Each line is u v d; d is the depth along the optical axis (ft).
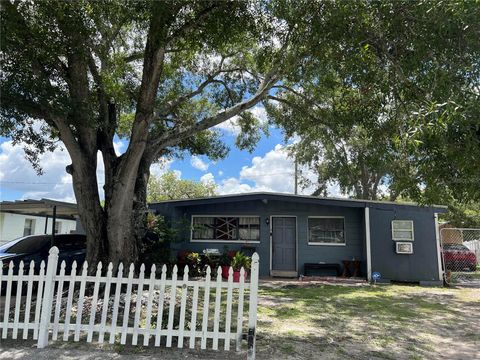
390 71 18.22
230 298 16.96
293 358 16.44
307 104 40.86
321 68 24.54
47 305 17.38
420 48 16.20
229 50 41.14
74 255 37.04
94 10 20.77
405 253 44.45
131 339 18.15
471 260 51.60
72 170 26.76
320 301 30.73
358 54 19.27
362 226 47.55
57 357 15.87
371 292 36.55
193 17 22.99
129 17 21.85
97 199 26.71
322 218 49.78
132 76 34.83
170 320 17.07
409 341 19.81
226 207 51.88
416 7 15.47
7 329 17.80
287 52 24.32
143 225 28.94
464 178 14.85
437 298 33.71
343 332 21.16
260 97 32.86
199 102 46.50
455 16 13.89
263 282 43.11
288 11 20.53
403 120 17.89
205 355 16.39
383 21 17.66
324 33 19.94
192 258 45.68
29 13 19.86
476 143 12.96
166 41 23.38
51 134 29.48
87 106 24.18
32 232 69.92
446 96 14.14
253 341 15.99
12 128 24.23
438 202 16.78
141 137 25.77
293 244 49.93
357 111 24.08
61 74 24.53
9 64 20.33
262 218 50.85
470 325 23.57
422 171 15.58
